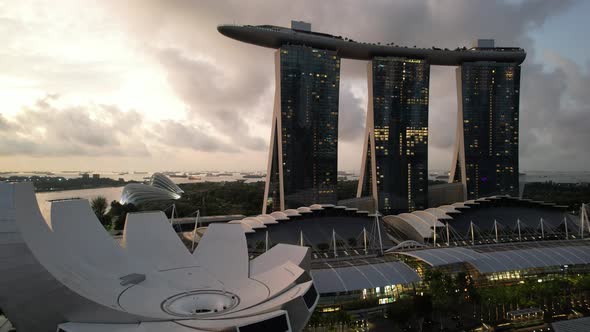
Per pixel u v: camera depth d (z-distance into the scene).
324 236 140.88
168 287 57.62
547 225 171.50
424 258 112.12
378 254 130.88
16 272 41.19
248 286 58.97
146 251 65.31
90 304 43.06
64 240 54.62
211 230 74.00
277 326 44.84
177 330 42.34
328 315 80.00
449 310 88.94
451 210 174.25
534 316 91.12
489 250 126.00
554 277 110.12
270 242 133.38
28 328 42.88
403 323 83.06
